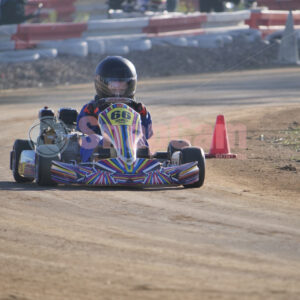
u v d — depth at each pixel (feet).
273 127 205.05
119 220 79.15
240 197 98.02
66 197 94.58
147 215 82.48
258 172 127.34
